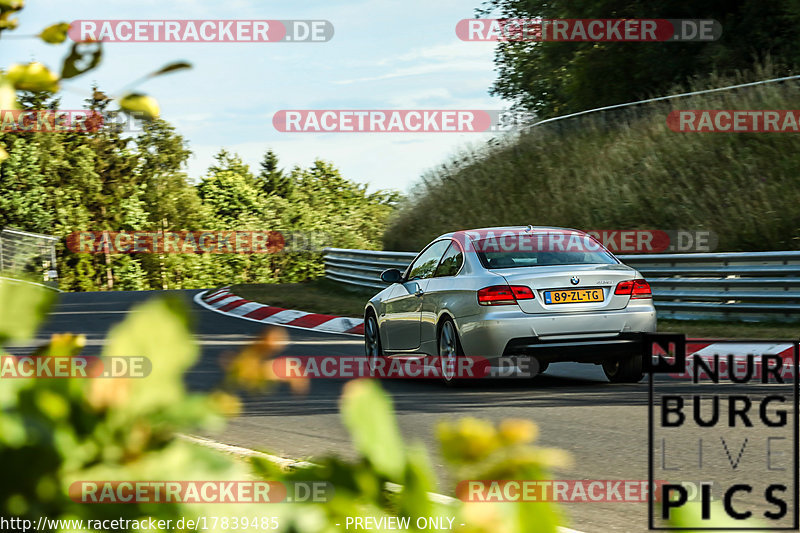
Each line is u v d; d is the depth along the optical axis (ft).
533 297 95.20
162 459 7.34
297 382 7.63
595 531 45.91
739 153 208.95
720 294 146.61
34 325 7.72
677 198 208.74
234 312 219.82
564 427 74.74
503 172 264.93
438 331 103.65
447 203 272.72
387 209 343.67
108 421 7.19
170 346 7.29
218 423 7.39
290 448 67.62
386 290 119.75
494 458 6.99
